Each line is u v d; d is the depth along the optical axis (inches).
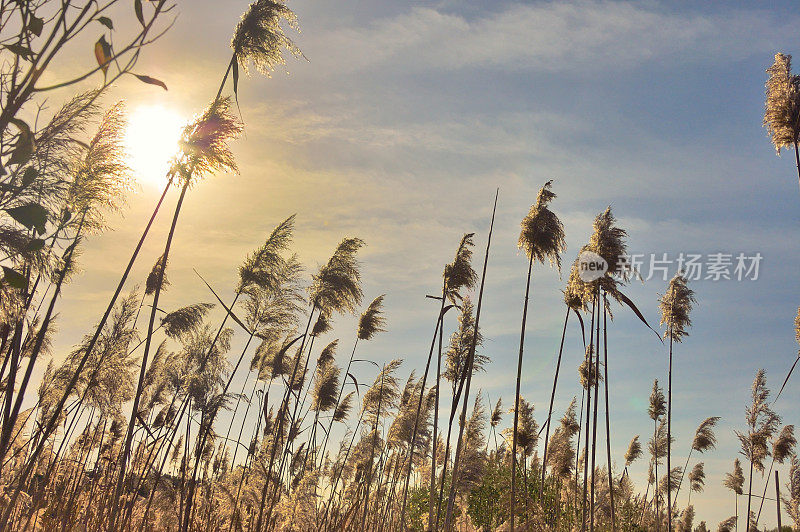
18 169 78.0
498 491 749.3
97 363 423.8
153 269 497.0
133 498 462.6
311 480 562.9
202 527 511.5
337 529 536.1
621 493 878.4
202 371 506.6
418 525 735.7
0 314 137.4
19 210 79.1
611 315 539.5
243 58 337.1
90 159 273.4
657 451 1047.0
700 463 1283.2
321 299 532.7
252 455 549.6
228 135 300.5
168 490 478.0
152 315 308.5
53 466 442.9
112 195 287.6
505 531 548.1
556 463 740.0
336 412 709.9
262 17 330.3
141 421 362.9
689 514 1323.8
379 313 650.8
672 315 758.5
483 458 621.3
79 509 457.7
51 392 410.6
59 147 169.3
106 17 73.0
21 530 356.2
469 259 555.2
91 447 568.4
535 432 633.0
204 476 551.5
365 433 669.3
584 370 669.3
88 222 289.0
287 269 543.5
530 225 500.1
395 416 666.8
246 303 553.0
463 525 765.3
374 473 660.7
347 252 535.2
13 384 269.7
